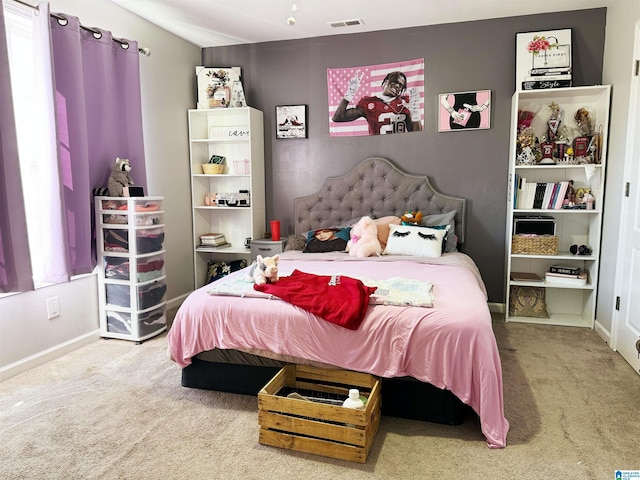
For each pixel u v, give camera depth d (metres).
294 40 4.25
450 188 4.00
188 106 4.34
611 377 2.61
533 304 3.79
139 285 3.18
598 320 3.44
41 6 2.62
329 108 4.23
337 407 1.82
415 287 2.39
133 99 3.42
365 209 4.14
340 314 2.11
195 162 4.39
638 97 2.81
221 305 2.36
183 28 3.93
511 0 3.36
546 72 3.60
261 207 4.44
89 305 3.23
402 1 3.36
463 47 3.83
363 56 4.09
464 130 3.91
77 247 2.98
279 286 2.43
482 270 3.99
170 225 4.12
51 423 2.13
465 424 2.11
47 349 2.89
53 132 2.71
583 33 3.57
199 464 1.81
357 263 3.31
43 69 2.67
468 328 1.97
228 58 4.45
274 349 2.23
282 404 1.90
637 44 2.84
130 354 3.01
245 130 4.34
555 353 2.99
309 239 3.95
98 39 3.11
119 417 2.18
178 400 2.36
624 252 2.94
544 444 1.93
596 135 3.44
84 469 1.78
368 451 1.86
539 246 3.59
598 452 1.87
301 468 1.78
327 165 4.30
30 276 2.58
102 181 3.22
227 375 2.42
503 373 2.67
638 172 2.76
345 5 3.42
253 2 3.35
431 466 1.79
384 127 4.09
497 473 1.74
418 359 2.02
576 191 3.62
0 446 1.94
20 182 2.51
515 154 3.58
